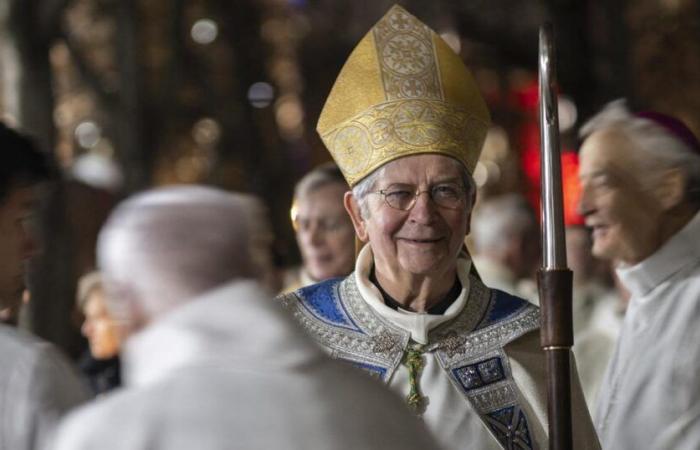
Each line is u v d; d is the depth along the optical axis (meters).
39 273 11.23
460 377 4.93
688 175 5.28
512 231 9.35
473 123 5.11
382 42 5.21
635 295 5.39
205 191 3.57
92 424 3.34
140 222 3.47
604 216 5.34
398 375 4.93
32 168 4.31
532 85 21.61
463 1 17.91
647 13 15.84
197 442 3.29
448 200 4.96
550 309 4.50
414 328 4.97
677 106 15.84
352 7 22.06
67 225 11.42
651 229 5.30
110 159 16.89
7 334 3.98
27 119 12.27
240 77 20.88
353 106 5.13
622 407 5.27
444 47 5.20
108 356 7.27
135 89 16.95
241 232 3.52
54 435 3.85
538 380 5.00
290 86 22.22
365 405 3.43
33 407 3.86
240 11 21.08
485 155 21.75
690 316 5.20
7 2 12.21
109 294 3.53
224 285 3.47
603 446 5.34
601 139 5.36
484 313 5.07
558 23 15.42
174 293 3.45
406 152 4.96
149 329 3.44
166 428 3.31
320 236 7.03
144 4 17.84
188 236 3.46
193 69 20.17
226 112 20.53
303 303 5.14
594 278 9.07
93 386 7.25
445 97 5.09
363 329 5.01
